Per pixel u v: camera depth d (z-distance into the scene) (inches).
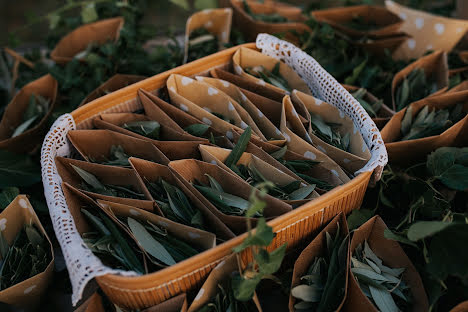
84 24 49.4
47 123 41.1
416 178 35.1
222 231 31.2
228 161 33.7
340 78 45.2
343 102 36.0
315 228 32.5
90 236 32.2
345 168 34.5
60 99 44.1
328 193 31.1
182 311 29.8
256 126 35.5
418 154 37.2
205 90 37.1
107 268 28.5
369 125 34.2
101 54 46.2
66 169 34.1
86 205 33.2
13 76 47.2
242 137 33.4
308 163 34.4
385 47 44.8
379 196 36.9
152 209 31.8
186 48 43.4
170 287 29.5
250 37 47.0
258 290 33.7
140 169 33.5
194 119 35.8
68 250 28.9
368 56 45.3
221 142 35.4
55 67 43.2
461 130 37.8
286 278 33.2
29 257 33.6
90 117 36.0
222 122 35.5
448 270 30.0
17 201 33.6
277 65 39.1
